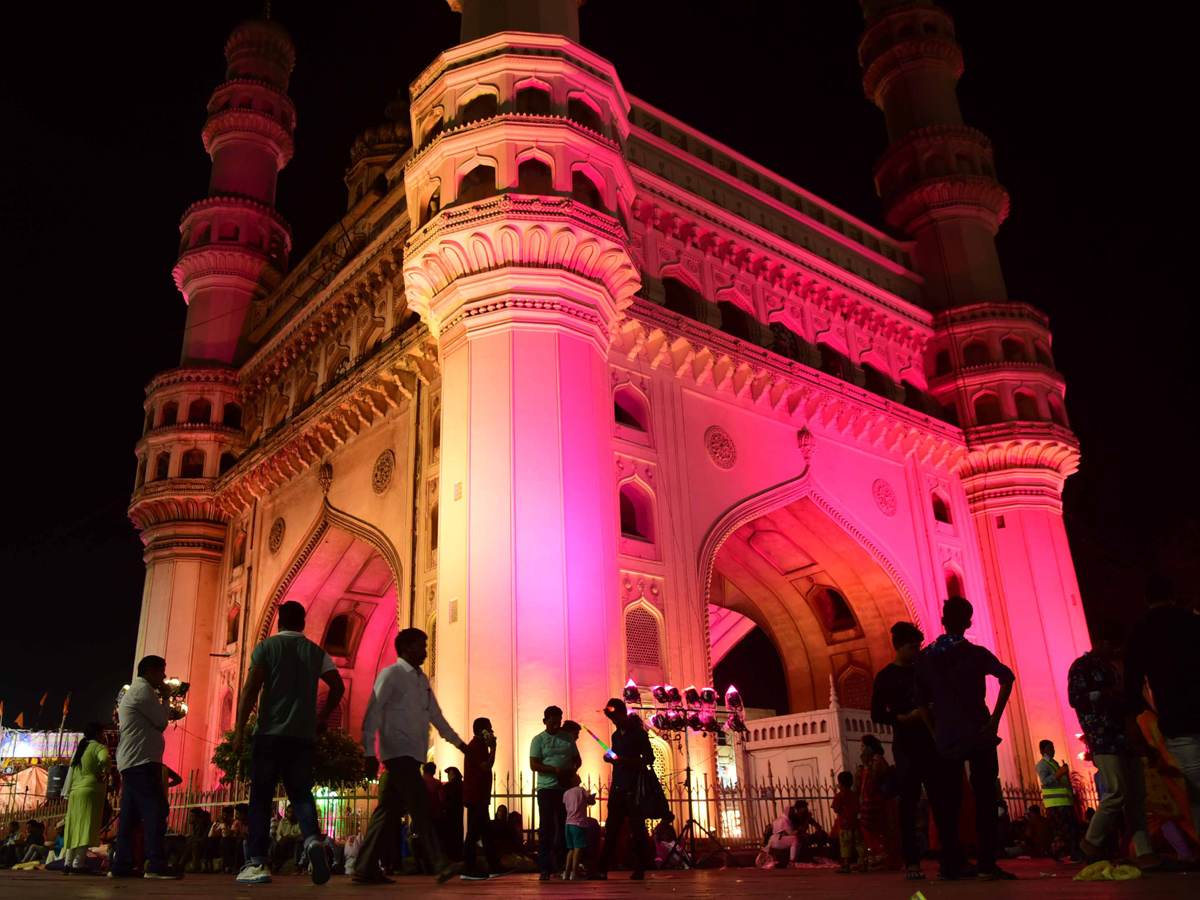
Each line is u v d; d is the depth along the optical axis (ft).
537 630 43.88
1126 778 19.63
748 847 48.11
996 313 78.74
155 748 22.98
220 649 78.02
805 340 70.23
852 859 29.60
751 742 55.57
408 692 18.79
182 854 45.44
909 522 71.41
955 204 84.23
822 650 77.05
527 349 48.83
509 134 51.88
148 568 82.53
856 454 69.82
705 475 59.52
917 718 17.80
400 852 34.40
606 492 49.32
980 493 76.79
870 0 97.76
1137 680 18.16
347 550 70.13
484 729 25.81
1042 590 72.84
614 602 47.47
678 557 55.57
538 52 54.80
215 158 96.89
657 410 58.49
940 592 71.10
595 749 43.04
